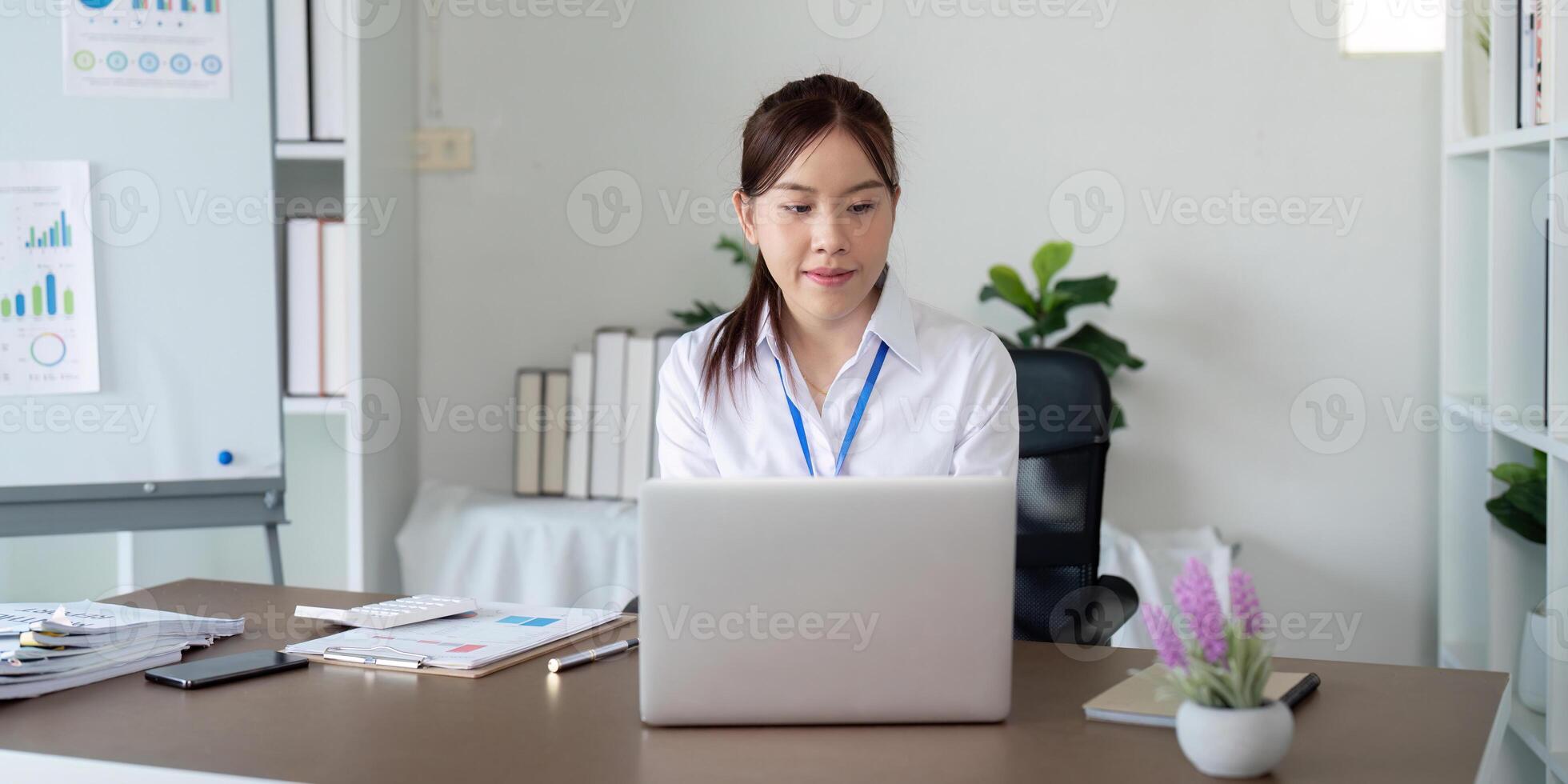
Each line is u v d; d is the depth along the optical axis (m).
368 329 2.51
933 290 2.75
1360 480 2.68
